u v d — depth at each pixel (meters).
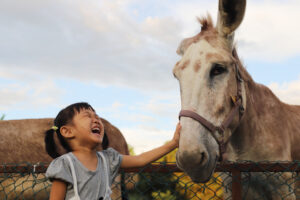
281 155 2.53
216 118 1.96
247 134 2.50
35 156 3.80
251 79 2.63
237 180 1.92
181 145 1.76
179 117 1.93
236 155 2.59
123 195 2.19
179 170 1.97
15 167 2.17
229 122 2.04
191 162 1.73
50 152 1.97
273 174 2.17
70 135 1.59
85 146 1.60
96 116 1.64
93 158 1.62
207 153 1.82
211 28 2.29
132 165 1.75
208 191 4.77
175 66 2.15
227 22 2.13
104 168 1.63
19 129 3.90
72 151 1.63
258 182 2.46
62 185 1.50
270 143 2.53
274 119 2.65
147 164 1.85
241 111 2.21
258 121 2.55
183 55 2.16
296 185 2.61
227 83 2.05
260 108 2.62
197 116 1.86
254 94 2.62
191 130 1.81
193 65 2.00
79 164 1.54
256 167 1.89
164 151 1.83
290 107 3.12
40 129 3.96
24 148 3.80
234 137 2.53
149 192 5.85
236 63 2.18
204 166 1.80
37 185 3.39
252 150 2.54
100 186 1.56
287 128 2.75
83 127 1.57
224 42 2.14
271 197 2.48
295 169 1.82
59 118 1.63
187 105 1.91
